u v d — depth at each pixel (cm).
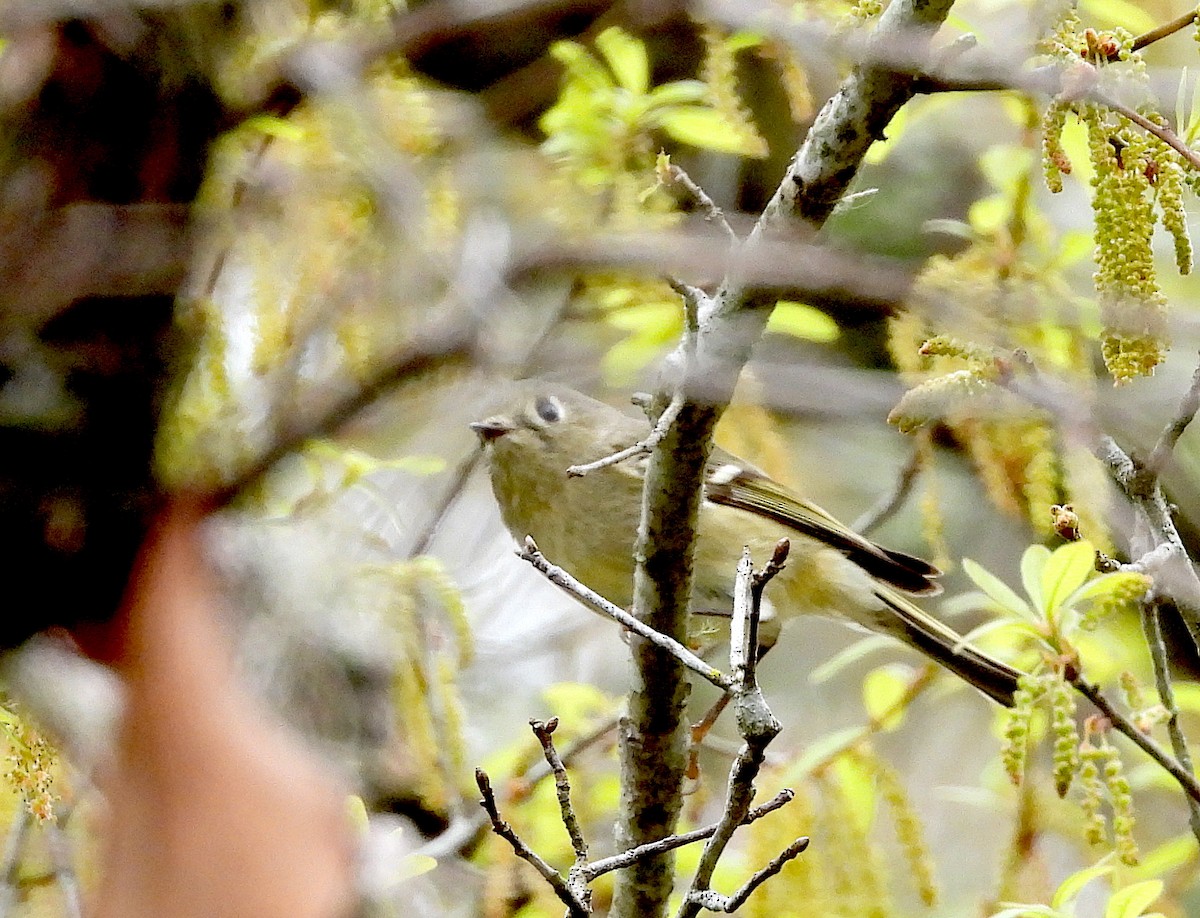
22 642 391
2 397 362
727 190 930
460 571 940
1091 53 497
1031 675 530
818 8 614
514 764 732
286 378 485
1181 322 480
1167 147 488
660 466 527
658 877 562
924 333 604
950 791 754
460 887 720
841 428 1110
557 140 694
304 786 393
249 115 438
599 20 695
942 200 1016
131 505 387
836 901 630
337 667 722
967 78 462
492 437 851
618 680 1014
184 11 369
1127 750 838
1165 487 801
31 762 531
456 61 743
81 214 358
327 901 373
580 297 663
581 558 866
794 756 698
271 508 666
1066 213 879
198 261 387
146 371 377
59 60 360
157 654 392
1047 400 523
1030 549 562
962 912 758
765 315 486
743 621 440
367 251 534
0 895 610
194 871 368
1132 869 673
